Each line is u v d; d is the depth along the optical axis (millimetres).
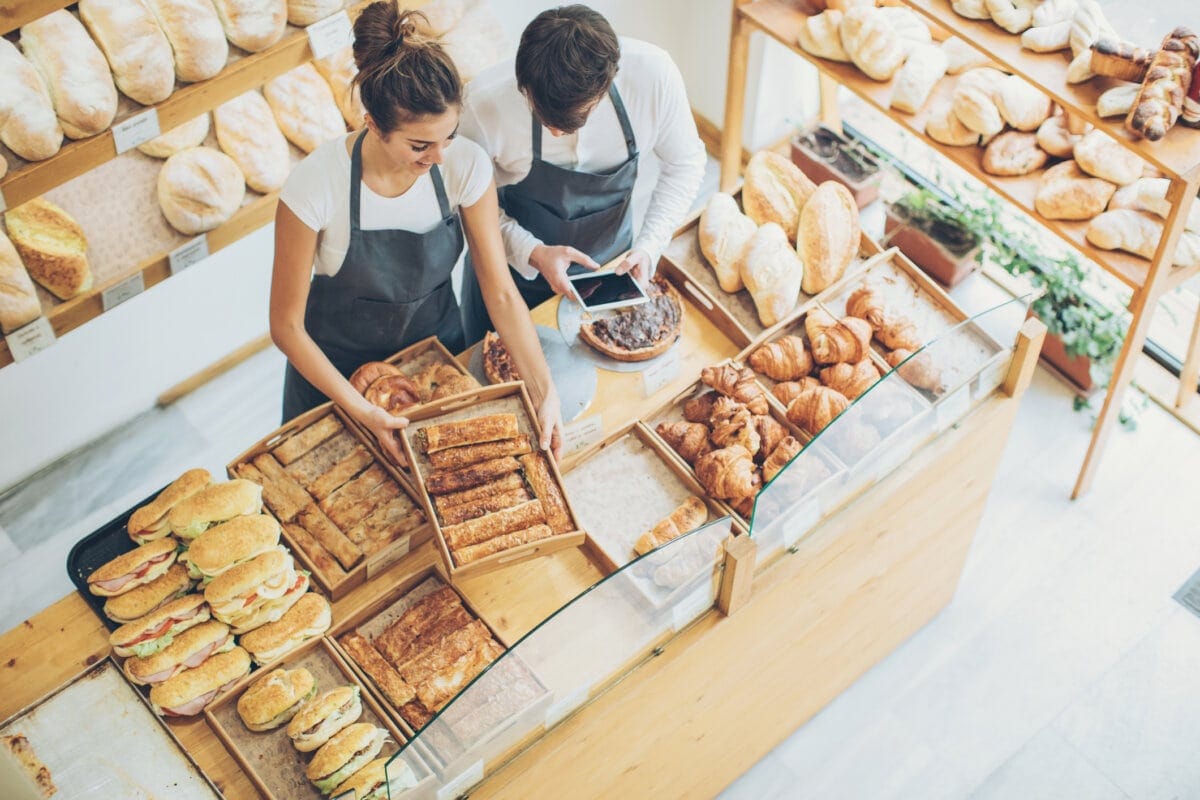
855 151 3713
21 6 2039
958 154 3547
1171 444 3928
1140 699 3352
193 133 3090
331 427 2494
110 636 2127
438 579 2328
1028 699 3361
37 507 3838
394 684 2150
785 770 3238
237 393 4152
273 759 2074
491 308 2545
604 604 2031
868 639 3188
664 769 2697
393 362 2678
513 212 2885
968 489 2910
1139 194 3205
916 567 3045
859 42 3631
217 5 2635
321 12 2781
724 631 2379
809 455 2184
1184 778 3199
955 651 3461
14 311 2707
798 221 2992
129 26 2520
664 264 2904
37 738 2066
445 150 2328
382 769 2023
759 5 3961
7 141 2404
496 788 2123
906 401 2359
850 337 2629
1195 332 3727
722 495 2387
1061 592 3582
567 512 2309
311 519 2340
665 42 4805
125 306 3750
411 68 1917
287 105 3262
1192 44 3014
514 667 1941
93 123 2496
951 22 3379
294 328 2412
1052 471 3869
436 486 2297
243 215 3104
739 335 2771
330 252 2445
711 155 5059
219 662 2123
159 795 2016
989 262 3541
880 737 3297
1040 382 4105
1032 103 3449
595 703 2246
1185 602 3549
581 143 2664
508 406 2447
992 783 3207
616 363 2715
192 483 2256
